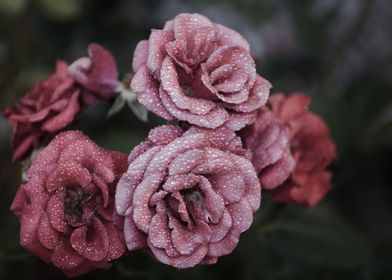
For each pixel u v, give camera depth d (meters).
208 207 0.43
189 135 0.42
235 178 0.43
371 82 0.80
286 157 0.48
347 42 0.81
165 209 0.42
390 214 0.86
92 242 0.44
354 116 0.78
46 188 0.44
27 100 0.51
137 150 0.43
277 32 0.94
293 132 0.51
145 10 0.92
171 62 0.44
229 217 0.43
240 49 0.45
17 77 0.77
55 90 0.50
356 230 0.65
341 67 0.94
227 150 0.43
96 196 0.44
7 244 0.55
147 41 0.46
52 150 0.45
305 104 0.52
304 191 0.51
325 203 0.66
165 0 0.94
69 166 0.44
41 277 0.70
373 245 0.74
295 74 0.90
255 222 0.59
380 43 0.97
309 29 0.82
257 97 0.45
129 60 0.85
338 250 0.63
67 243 0.45
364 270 0.70
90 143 0.44
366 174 0.83
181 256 0.43
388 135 0.76
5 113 0.52
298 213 0.64
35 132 0.50
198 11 0.94
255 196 0.43
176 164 0.41
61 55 0.89
